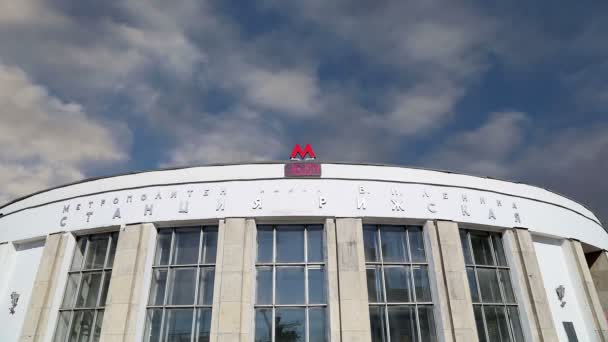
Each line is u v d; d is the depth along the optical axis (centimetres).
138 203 1719
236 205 1653
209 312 1530
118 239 1675
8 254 1916
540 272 1750
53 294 1686
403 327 1536
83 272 1731
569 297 1873
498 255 1797
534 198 1950
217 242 1633
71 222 1795
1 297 1844
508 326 1658
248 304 1491
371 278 1594
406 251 1675
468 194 1789
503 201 1848
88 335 1603
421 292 1608
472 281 1681
